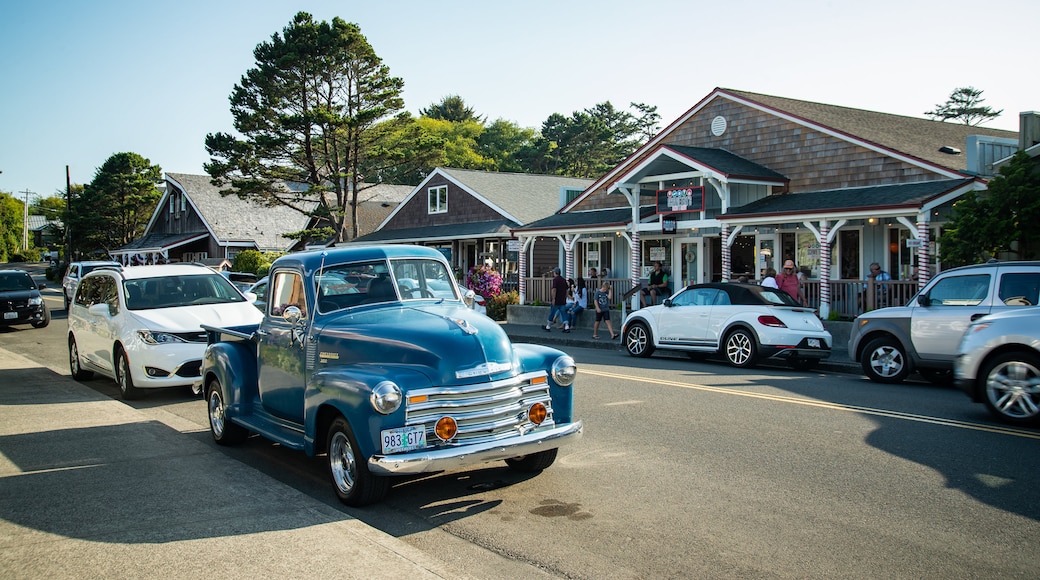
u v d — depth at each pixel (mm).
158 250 49469
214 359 8445
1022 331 8914
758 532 5586
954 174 18719
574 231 26016
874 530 5562
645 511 6113
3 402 10680
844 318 18781
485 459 5875
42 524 5484
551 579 4879
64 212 60656
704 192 23000
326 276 7211
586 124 76062
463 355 6023
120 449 7848
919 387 12234
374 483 6078
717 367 15062
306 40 36188
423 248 7773
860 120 24000
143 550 4949
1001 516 5797
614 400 10875
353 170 40094
